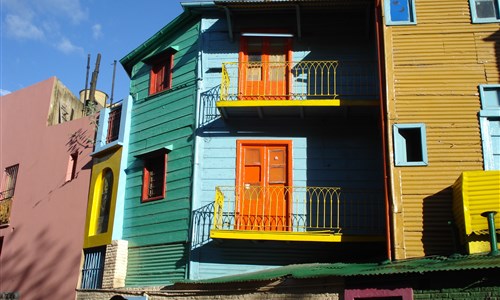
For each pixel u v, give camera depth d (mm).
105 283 16250
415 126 13438
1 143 22453
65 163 19656
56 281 17891
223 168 15766
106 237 16828
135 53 18891
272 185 15445
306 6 16062
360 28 16562
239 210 15258
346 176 15305
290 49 16609
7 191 21312
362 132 15688
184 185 15961
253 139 15898
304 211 15070
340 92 15992
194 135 16219
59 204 19109
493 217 11375
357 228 14758
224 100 15438
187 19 17688
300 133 15812
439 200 12789
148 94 18125
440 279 10922
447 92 13695
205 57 16906
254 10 16453
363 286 11523
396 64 14062
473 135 13281
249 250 14867
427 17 14391
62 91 22219
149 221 16391
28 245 19406
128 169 17547
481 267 10039
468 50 14008
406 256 12484
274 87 16312
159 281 15508
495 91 13656
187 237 15375
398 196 12953
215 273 14828
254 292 12953
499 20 14164
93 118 19406
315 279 12148
